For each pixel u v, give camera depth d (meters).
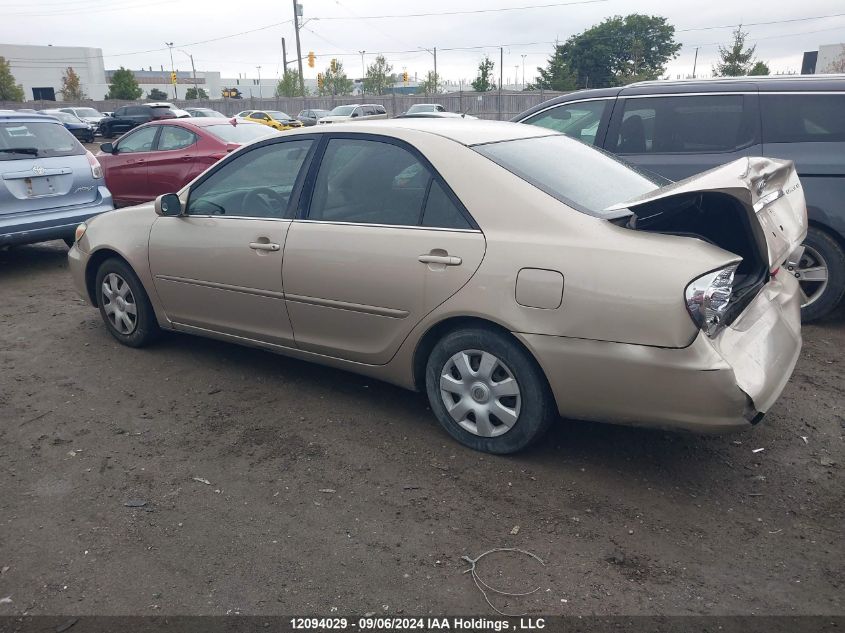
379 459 3.69
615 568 2.84
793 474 3.52
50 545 3.03
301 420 4.15
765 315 3.56
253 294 4.34
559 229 3.28
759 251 3.46
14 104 52.94
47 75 92.44
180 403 4.40
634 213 3.21
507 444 3.60
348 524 3.15
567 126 6.40
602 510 3.22
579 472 3.54
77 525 3.17
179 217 4.72
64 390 4.61
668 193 3.05
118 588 2.76
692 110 5.79
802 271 5.50
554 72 56.25
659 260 3.03
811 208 5.29
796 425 4.01
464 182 3.56
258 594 2.72
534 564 2.86
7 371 4.94
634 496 3.33
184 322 4.88
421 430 4.00
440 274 3.54
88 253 5.28
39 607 2.66
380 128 3.96
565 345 3.22
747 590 2.71
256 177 4.39
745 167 3.29
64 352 5.29
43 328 5.87
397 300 3.71
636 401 3.14
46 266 8.28
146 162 10.27
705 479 3.47
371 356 3.96
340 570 2.85
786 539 3.02
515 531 3.07
